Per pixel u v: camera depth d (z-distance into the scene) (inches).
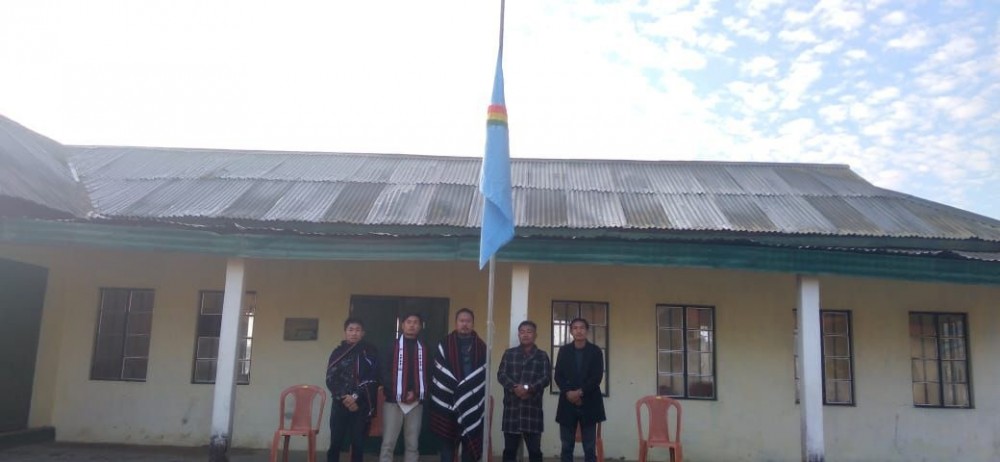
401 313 358.6
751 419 347.6
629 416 348.5
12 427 332.2
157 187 363.9
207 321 365.7
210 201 340.2
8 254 327.6
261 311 360.5
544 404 347.6
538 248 285.7
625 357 353.4
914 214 344.8
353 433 260.4
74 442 351.9
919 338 355.6
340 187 370.6
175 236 293.6
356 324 267.6
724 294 358.6
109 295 369.7
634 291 358.9
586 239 286.0
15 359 333.1
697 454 344.5
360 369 262.8
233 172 399.2
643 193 373.1
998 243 306.0
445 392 253.8
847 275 291.9
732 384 350.9
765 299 357.7
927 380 351.9
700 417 347.9
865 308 355.9
